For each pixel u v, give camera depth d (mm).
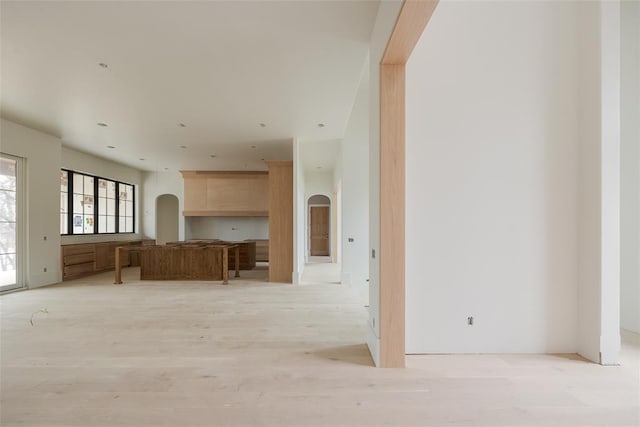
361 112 5121
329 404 2115
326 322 3900
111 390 2295
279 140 6531
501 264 2957
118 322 3883
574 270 2941
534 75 2973
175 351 2994
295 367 2656
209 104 4605
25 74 3682
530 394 2234
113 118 5219
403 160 2658
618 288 2703
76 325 3768
